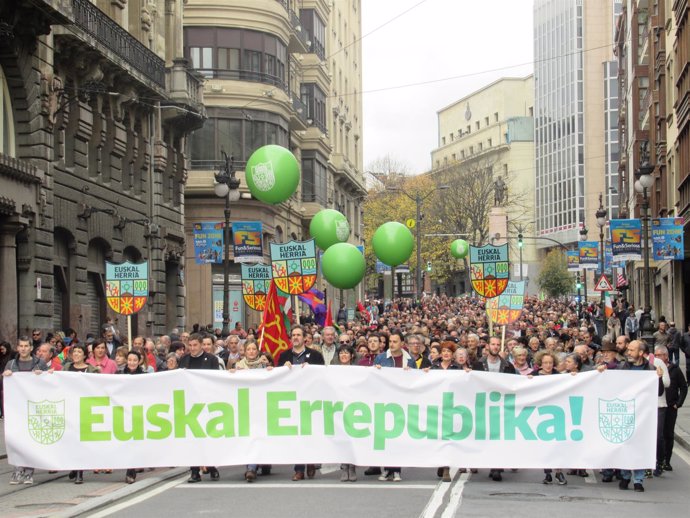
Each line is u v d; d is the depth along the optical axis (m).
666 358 16.05
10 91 27.38
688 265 47.69
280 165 22.08
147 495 13.69
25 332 27.33
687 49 40.44
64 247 30.80
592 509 12.55
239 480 15.20
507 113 147.12
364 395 14.89
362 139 89.06
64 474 16.22
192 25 46.28
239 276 47.53
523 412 14.70
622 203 87.12
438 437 14.80
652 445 14.41
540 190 136.50
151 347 19.62
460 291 122.44
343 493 13.69
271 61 48.22
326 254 26.08
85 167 31.95
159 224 38.97
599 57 125.50
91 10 31.19
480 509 12.41
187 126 41.25
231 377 14.98
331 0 73.94
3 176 25.86
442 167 110.62
